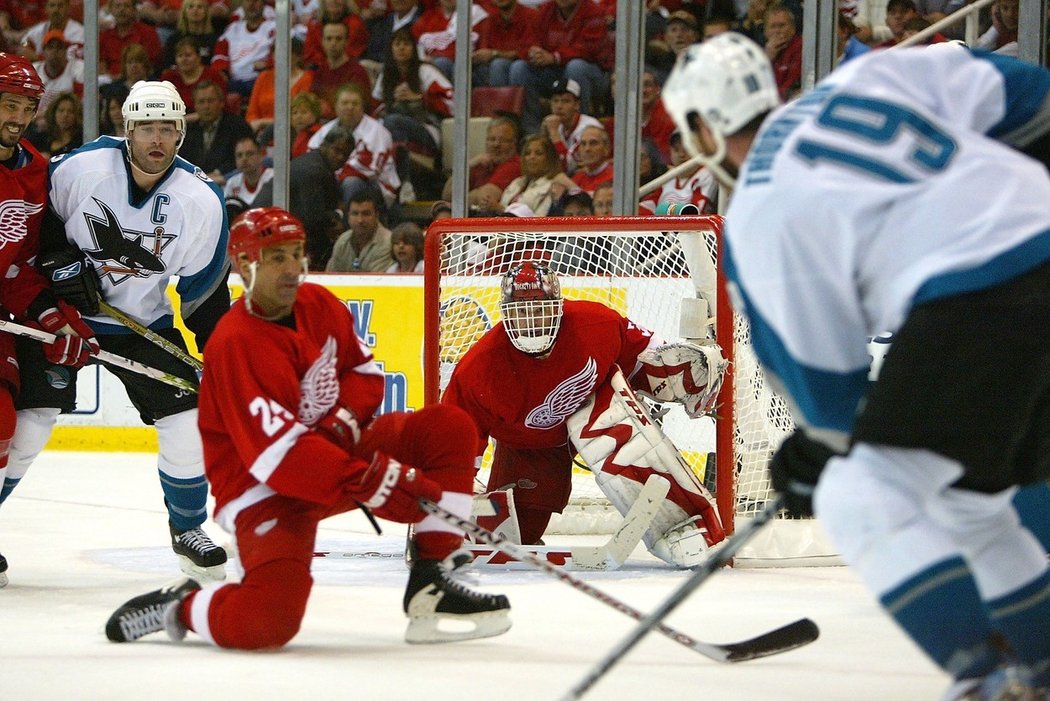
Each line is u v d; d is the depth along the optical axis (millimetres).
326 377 10945
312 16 33781
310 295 11102
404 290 28828
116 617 11039
